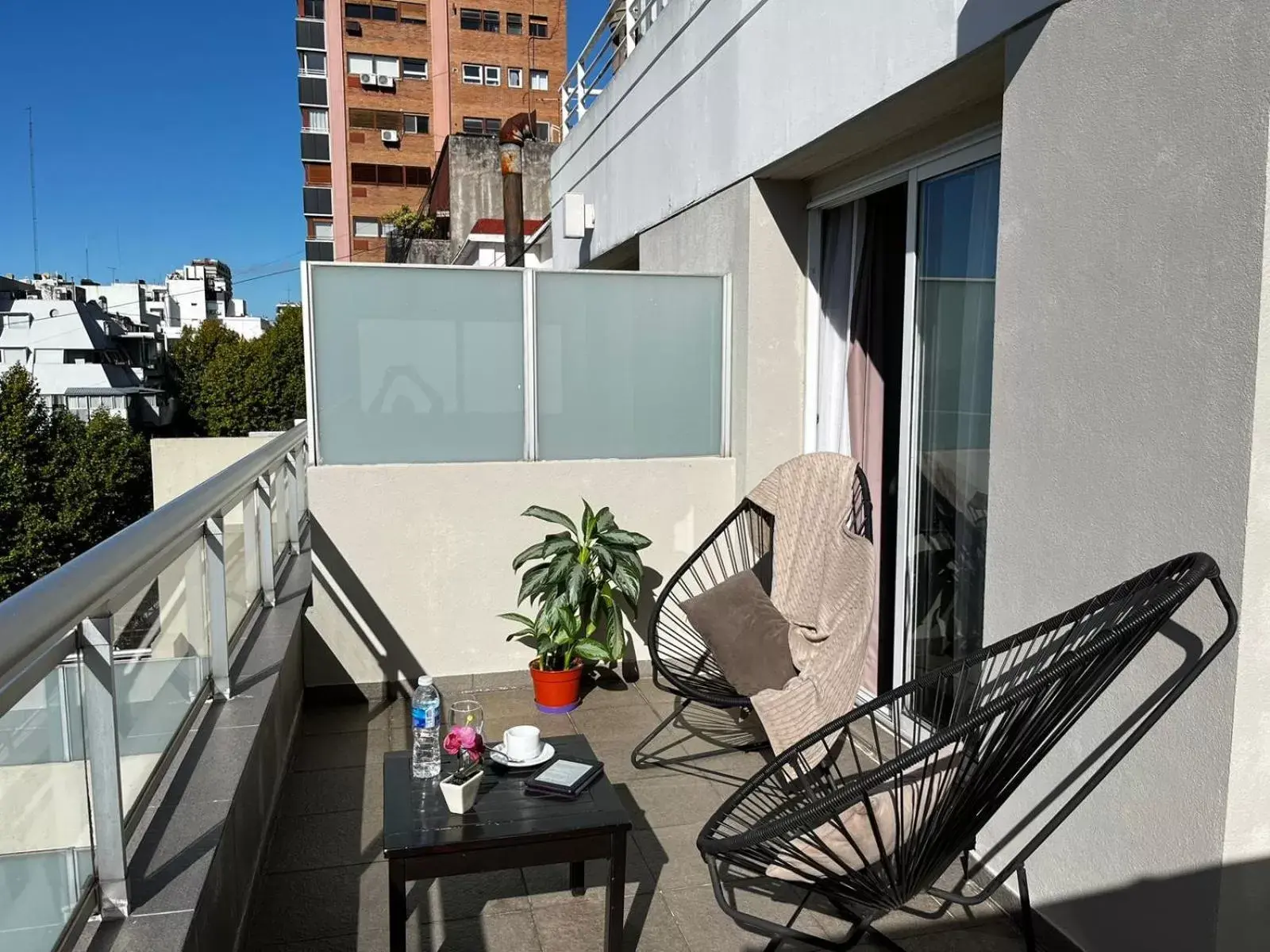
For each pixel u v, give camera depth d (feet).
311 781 9.87
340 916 7.44
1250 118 5.17
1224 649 5.46
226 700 8.40
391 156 142.41
